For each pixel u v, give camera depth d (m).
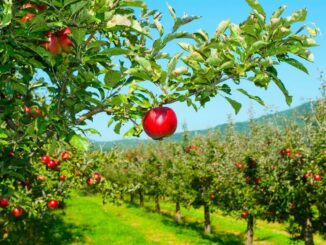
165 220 33.81
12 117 4.12
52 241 19.78
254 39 3.14
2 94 4.14
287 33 3.07
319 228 17.75
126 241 23.09
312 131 17.64
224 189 22.95
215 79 3.32
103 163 12.26
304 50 3.12
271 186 17.75
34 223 16.03
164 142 39.12
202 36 3.25
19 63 3.87
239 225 31.53
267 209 18.94
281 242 25.08
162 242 25.56
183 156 29.03
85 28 3.10
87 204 38.03
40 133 3.51
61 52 3.37
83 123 3.70
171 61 3.08
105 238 23.67
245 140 25.00
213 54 3.14
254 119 24.59
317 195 16.70
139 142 47.16
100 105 3.56
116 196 10.24
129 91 3.62
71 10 3.11
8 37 3.29
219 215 37.19
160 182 35.44
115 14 3.47
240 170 21.56
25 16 3.33
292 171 17.78
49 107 3.84
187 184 26.91
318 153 17.12
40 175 8.99
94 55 3.26
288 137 18.17
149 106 3.53
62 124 3.53
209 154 26.62
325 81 17.42
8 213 8.34
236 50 3.21
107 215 32.38
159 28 3.33
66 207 34.50
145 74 3.16
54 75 3.49
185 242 25.58
